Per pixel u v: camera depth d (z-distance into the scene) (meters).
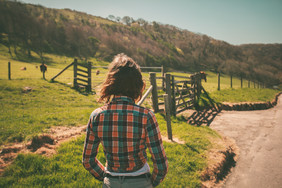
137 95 1.37
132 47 107.00
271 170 5.07
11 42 79.50
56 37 98.25
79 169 3.55
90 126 1.29
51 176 3.30
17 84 13.16
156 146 1.25
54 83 15.06
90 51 96.25
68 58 79.06
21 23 92.00
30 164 3.53
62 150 4.19
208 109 11.76
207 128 7.61
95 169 1.42
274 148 6.47
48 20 107.81
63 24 114.31
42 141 4.61
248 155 5.98
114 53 96.75
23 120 6.09
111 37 107.19
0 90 11.59
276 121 9.59
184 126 7.09
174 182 3.74
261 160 5.64
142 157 1.32
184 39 150.25
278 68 122.50
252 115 10.97
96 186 3.16
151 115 1.26
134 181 1.30
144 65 92.88
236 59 126.50
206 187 3.93
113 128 1.22
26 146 4.30
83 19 141.50
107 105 1.29
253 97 14.89
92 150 1.34
